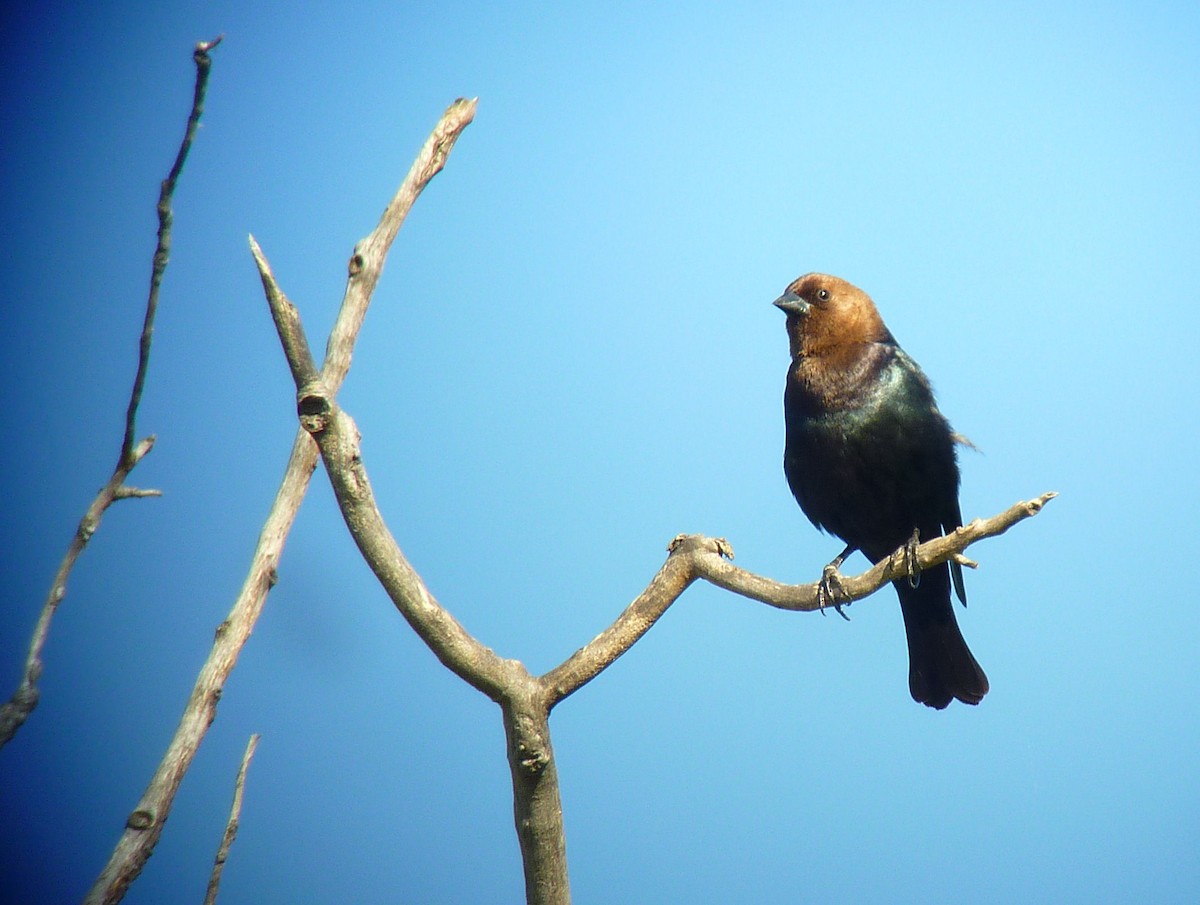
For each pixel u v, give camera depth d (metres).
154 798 6.36
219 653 6.91
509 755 6.56
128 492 5.90
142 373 5.74
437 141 8.06
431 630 6.33
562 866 6.65
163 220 5.57
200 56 5.39
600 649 6.74
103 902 6.00
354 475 6.12
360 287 7.84
